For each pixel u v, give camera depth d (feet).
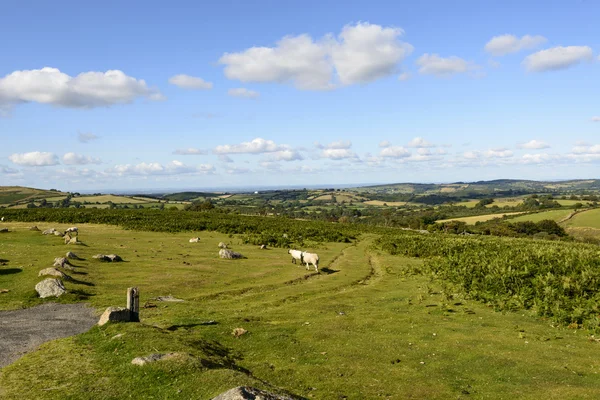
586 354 55.67
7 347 53.47
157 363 43.39
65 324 63.57
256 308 82.17
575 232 379.96
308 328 66.90
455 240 186.50
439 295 96.12
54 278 83.10
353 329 67.10
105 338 53.83
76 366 45.78
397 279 118.73
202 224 238.07
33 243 142.20
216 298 90.22
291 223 301.22
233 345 58.18
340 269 135.64
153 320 66.64
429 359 53.72
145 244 165.78
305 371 49.44
